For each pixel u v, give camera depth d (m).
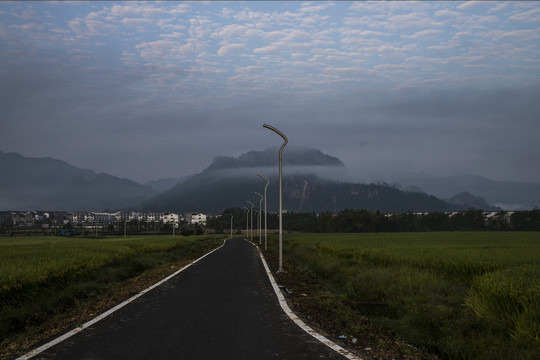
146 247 27.50
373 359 5.50
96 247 23.58
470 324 7.20
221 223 165.38
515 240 34.47
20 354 5.59
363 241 33.69
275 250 36.81
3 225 142.62
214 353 5.64
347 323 7.68
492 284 7.47
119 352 5.67
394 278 11.61
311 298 10.48
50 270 11.84
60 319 8.13
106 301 9.95
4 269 11.22
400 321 7.98
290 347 5.97
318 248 29.56
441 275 13.02
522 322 6.21
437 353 6.39
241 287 12.40
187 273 16.52
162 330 6.95
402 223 128.62
